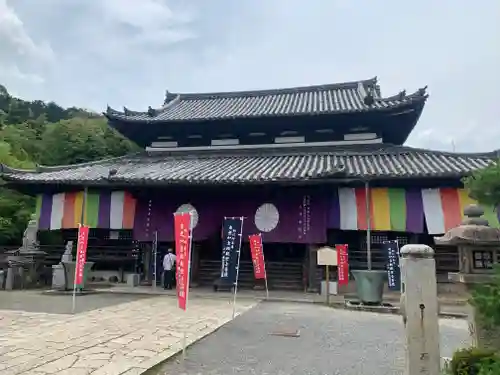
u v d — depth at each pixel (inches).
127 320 410.6
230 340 338.3
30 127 1935.3
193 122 894.4
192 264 758.5
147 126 928.9
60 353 279.6
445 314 491.2
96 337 330.6
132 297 604.1
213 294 647.8
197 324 396.5
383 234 742.5
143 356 278.1
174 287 724.0
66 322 395.5
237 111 960.9
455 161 709.9
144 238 765.3
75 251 832.9
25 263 736.3
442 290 667.4
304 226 706.2
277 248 876.6
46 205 839.7
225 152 912.3
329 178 653.9
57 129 1681.8
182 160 884.0
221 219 747.4
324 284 658.2
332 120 848.3
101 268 863.1
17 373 235.1
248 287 742.5
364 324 418.3
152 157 926.4
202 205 761.0
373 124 848.3
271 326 399.9
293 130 894.4
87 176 791.1
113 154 1701.5
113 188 806.5
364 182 679.7
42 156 1585.9
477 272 228.1
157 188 762.2
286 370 261.4
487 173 181.3
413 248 210.4
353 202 714.2
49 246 839.7
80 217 817.5
